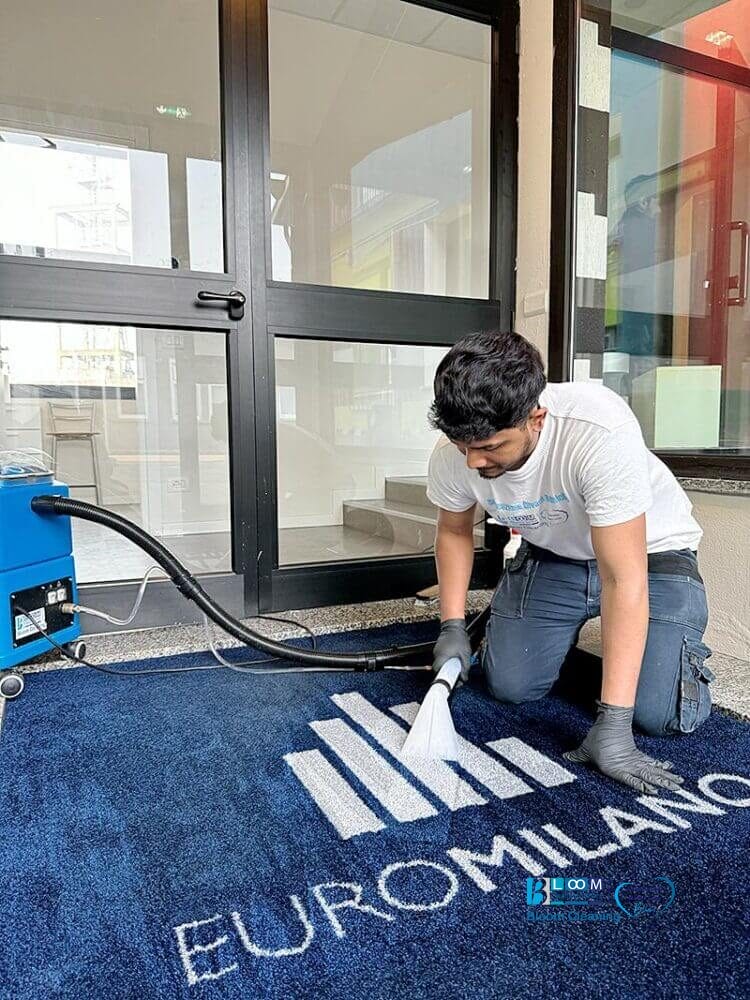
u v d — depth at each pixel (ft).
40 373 6.72
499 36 7.50
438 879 2.86
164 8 7.11
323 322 6.89
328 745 4.16
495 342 3.13
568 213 7.03
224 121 6.37
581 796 3.55
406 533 8.21
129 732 4.35
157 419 7.02
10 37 7.24
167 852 3.06
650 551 4.37
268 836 3.19
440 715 4.03
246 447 6.67
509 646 4.75
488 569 8.00
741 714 4.53
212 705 4.79
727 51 7.38
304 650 5.41
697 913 2.66
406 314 7.27
